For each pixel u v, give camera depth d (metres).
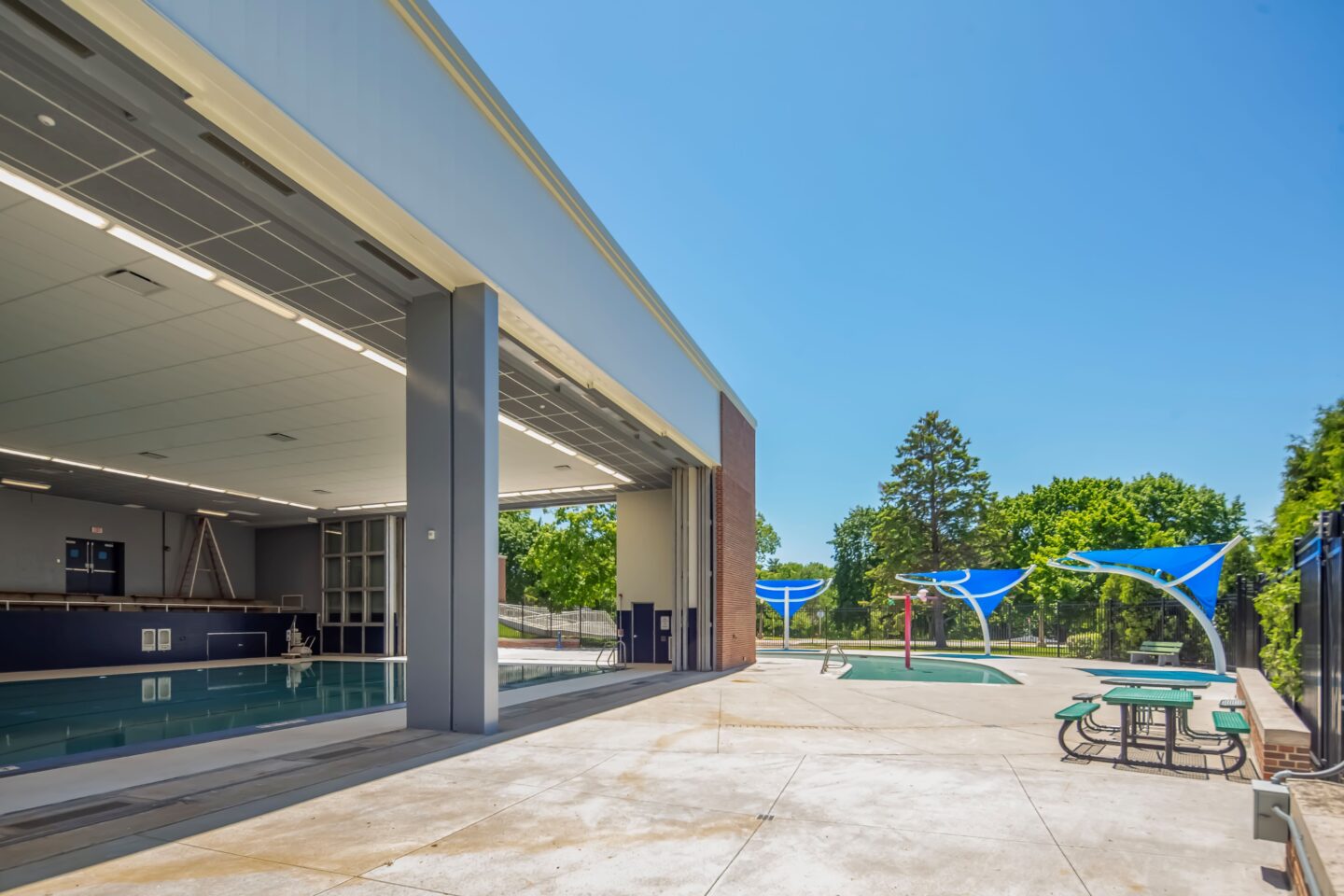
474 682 8.38
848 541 65.56
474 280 8.68
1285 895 3.85
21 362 11.39
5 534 22.34
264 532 29.58
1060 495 54.78
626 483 21.53
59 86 5.11
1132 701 7.05
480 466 8.47
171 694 14.71
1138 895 3.85
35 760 7.38
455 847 4.52
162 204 6.88
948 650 31.02
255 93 5.38
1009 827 5.00
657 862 4.29
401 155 7.10
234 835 4.74
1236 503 51.72
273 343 10.75
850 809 5.43
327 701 13.24
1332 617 5.36
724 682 15.35
